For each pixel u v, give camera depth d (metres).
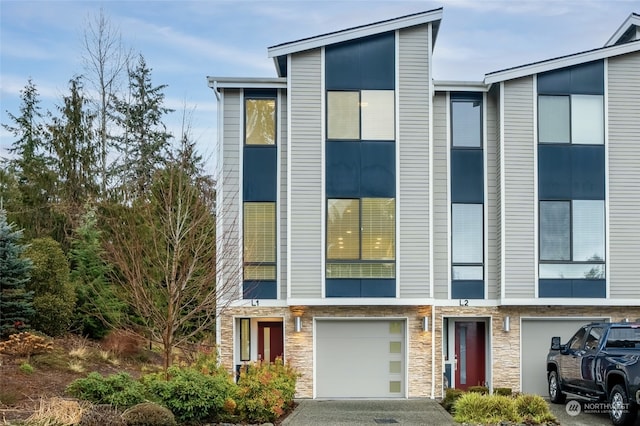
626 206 18.94
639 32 20.19
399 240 18.39
